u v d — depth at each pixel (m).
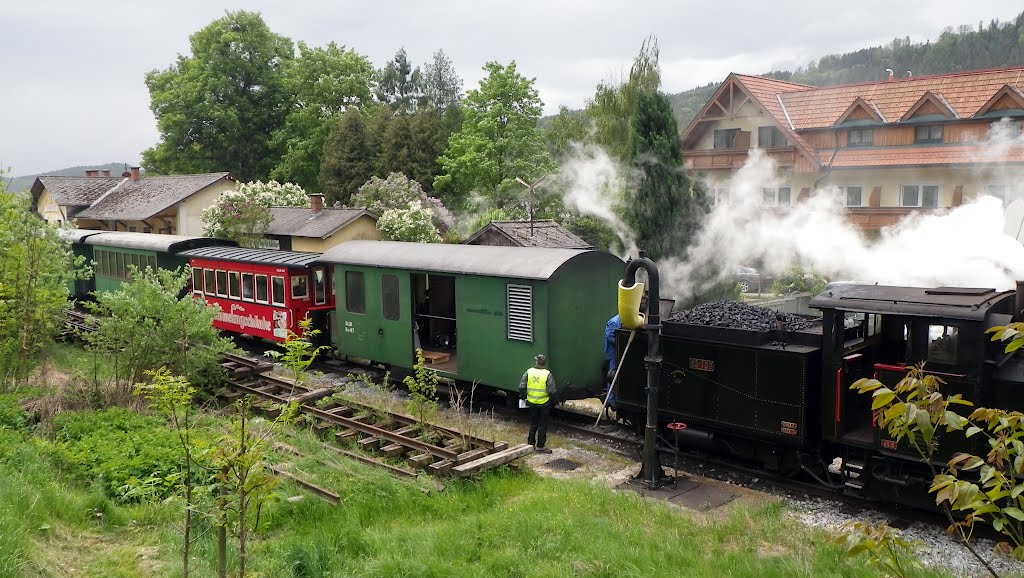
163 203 38.41
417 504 9.25
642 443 12.03
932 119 26.02
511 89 39.28
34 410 12.15
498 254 14.31
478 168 39.00
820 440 10.09
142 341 13.34
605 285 14.01
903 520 9.10
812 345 10.15
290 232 32.34
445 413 13.98
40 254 14.02
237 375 14.92
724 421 10.68
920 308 8.80
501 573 7.41
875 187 27.50
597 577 7.26
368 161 48.84
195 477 9.30
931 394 4.54
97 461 10.02
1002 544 4.76
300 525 8.66
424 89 73.94
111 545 8.04
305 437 11.35
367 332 16.58
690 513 9.38
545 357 13.00
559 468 11.27
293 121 52.44
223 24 53.84
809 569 7.22
